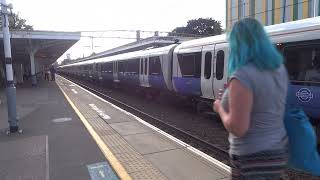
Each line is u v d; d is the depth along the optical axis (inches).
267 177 98.3
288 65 340.2
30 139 363.3
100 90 1222.9
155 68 735.7
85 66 1895.9
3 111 595.5
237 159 102.1
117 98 908.0
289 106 107.8
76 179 235.5
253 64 97.5
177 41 940.0
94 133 379.6
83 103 694.5
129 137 354.3
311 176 248.8
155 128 395.5
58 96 868.6
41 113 564.1
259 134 98.0
